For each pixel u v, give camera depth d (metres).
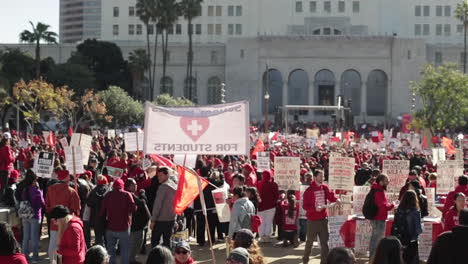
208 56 139.50
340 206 21.48
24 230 20.55
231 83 136.88
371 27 146.88
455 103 88.25
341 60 134.75
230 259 10.51
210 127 16.91
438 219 21.00
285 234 24.03
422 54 133.12
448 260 11.73
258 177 25.64
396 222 17.88
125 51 141.50
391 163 24.39
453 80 87.69
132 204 18.55
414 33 147.12
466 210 11.87
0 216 20.58
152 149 16.88
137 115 94.94
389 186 24.36
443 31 146.75
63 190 19.03
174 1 120.88
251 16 148.88
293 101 136.88
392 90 133.62
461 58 135.25
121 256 18.56
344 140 58.03
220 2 149.38
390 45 133.75
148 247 23.77
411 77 133.50
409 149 52.47
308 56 135.12
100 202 20.48
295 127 113.00
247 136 16.95
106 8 151.75
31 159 29.31
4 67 106.00
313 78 135.12
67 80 108.38
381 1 147.12
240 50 136.62
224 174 27.17
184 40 149.50
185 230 21.97
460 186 20.16
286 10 148.50
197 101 139.75
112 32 151.88
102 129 91.88
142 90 138.62
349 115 93.38
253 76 136.25
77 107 95.06
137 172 24.23
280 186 25.56
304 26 144.88
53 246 18.80
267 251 23.20
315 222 19.98
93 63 126.00
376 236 19.30
